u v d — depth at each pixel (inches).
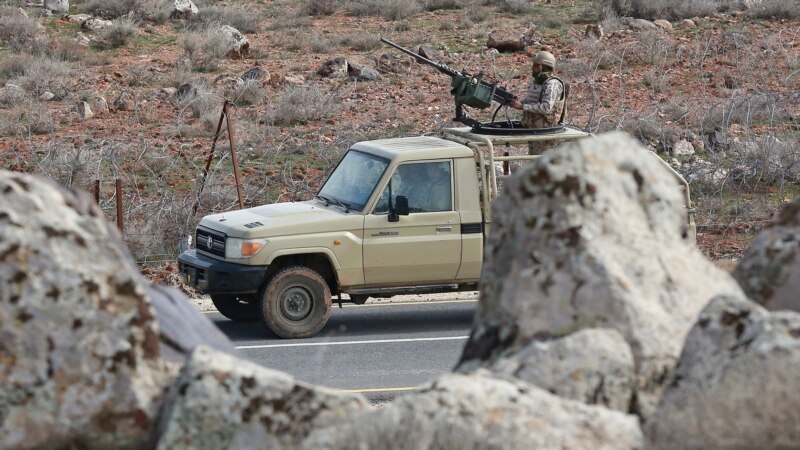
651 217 722.8
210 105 4200.3
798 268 759.1
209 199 2790.4
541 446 596.4
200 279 1988.2
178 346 724.7
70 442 649.6
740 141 3405.5
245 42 5369.1
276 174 3176.7
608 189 705.6
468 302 2285.9
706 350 657.6
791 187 3093.0
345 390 1582.2
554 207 695.7
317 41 5546.3
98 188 2353.6
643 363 669.9
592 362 658.8
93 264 656.4
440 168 1991.9
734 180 3090.6
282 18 6245.1
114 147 2947.8
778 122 3828.7
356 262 1957.4
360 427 606.9
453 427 598.5
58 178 2930.6
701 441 629.6
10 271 640.4
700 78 4680.1
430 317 2134.6
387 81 4788.4
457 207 1988.2
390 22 6205.7
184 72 4901.6
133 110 4242.1
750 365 631.8
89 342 651.5
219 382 646.5
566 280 684.7
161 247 2559.1
